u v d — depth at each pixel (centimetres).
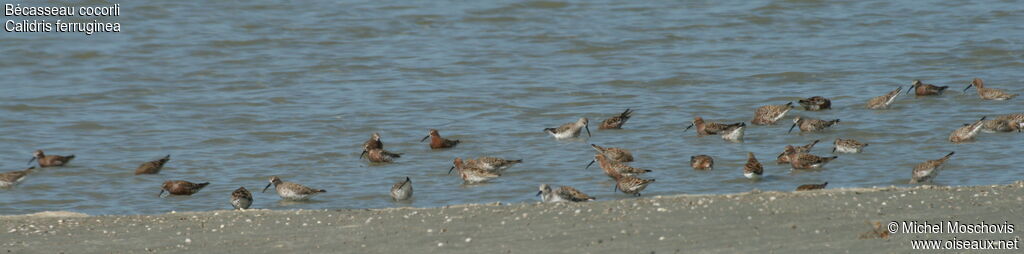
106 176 2752
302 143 3152
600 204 1797
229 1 5553
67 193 2577
